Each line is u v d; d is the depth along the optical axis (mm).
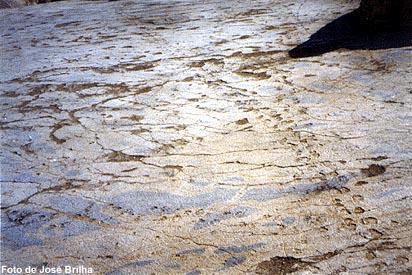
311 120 3318
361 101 3490
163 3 8523
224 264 2107
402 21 4918
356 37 4922
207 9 7477
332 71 4129
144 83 4406
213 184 2707
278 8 6883
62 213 2566
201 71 4566
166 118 3607
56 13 8672
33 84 4699
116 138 3361
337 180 2605
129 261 2184
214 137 3244
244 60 4734
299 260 2082
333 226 2262
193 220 2418
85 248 2291
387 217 2273
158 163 2980
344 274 1975
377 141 2930
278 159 2887
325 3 6793
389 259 2023
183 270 2096
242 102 3762
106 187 2775
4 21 8320
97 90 4348
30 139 3471
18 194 2775
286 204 2465
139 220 2455
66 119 3775
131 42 5930
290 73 4227
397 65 4031
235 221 2379
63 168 3025
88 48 5867
